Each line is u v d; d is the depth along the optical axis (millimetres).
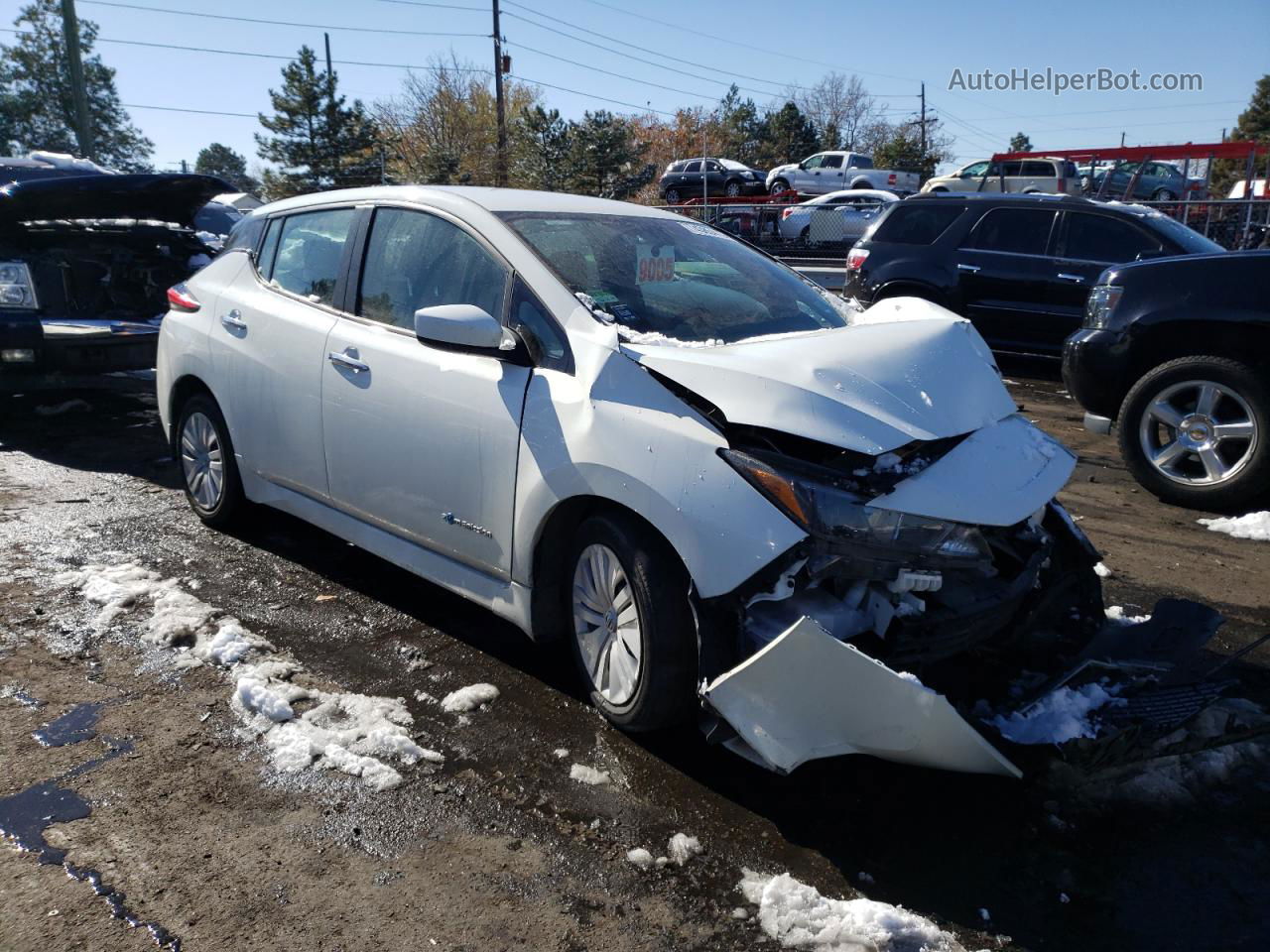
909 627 2775
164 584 4219
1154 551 5027
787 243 18938
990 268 9578
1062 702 3010
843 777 3000
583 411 3051
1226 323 5512
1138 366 5957
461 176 40469
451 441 3451
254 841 2605
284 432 4230
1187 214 14422
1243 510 5691
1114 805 2912
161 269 8164
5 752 2973
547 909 2395
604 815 2762
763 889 2467
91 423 7375
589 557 3154
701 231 4207
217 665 3545
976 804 2891
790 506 2633
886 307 4004
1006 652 3264
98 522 5102
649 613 2898
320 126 38250
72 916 2318
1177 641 3367
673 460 2809
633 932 2328
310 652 3684
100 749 3004
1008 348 9734
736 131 67750
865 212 18297
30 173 10062
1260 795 2977
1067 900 2496
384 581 4391
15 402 7930
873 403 2852
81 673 3471
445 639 3828
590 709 3320
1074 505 5773
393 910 2373
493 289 3490
